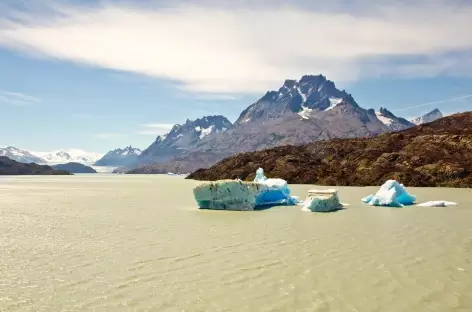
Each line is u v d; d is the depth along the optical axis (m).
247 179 78.50
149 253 16.47
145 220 26.73
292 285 12.12
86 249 17.34
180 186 84.06
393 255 15.77
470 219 25.73
